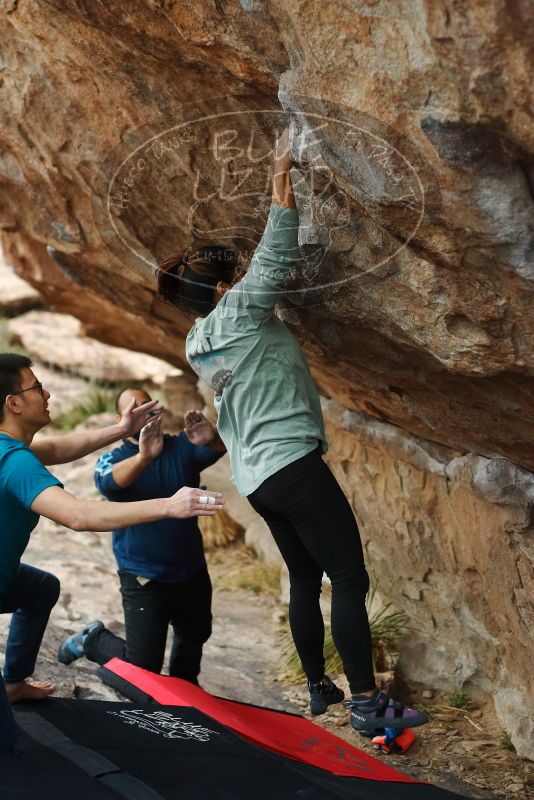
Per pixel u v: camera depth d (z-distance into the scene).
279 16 2.44
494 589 4.54
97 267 5.29
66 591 6.07
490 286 2.60
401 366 3.58
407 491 4.98
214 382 3.27
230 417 3.31
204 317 3.45
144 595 4.13
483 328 2.75
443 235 2.53
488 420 3.64
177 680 3.91
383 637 5.29
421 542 5.07
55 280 6.85
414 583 5.26
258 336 3.20
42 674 4.46
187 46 2.80
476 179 2.28
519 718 4.57
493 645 4.85
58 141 3.79
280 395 3.22
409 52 2.17
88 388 11.12
